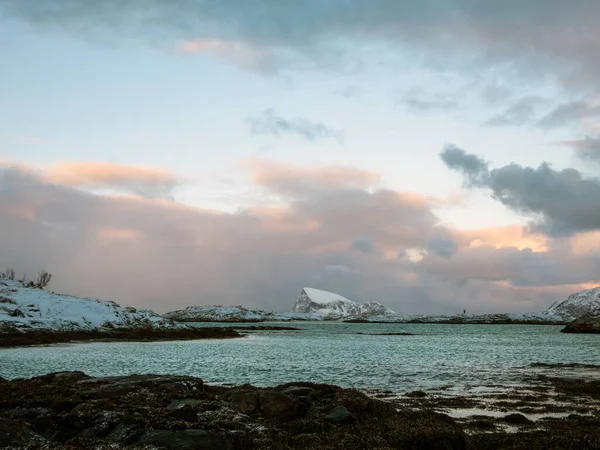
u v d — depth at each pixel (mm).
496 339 117375
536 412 24391
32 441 12539
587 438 17109
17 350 59000
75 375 24844
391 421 18641
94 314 90500
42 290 94312
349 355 60969
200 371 41750
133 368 43094
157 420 14469
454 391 31719
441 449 16031
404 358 57719
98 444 13117
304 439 15891
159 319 104812
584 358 61656
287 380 36469
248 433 14508
